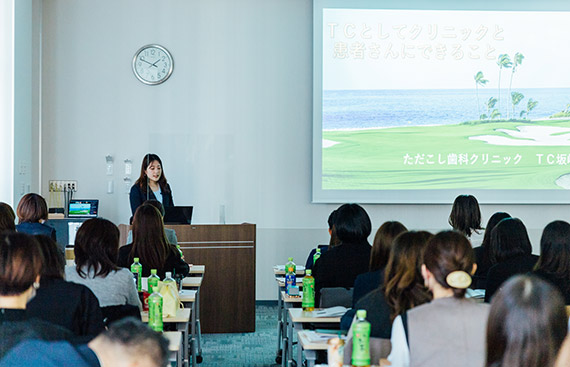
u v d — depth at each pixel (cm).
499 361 130
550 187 812
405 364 237
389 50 804
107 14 799
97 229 335
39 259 236
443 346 220
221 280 650
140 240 438
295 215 814
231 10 810
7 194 699
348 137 800
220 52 809
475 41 808
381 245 328
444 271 228
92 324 281
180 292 454
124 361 133
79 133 796
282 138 814
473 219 548
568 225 354
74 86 795
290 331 467
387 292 265
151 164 684
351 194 800
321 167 799
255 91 812
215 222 808
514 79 809
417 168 805
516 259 380
